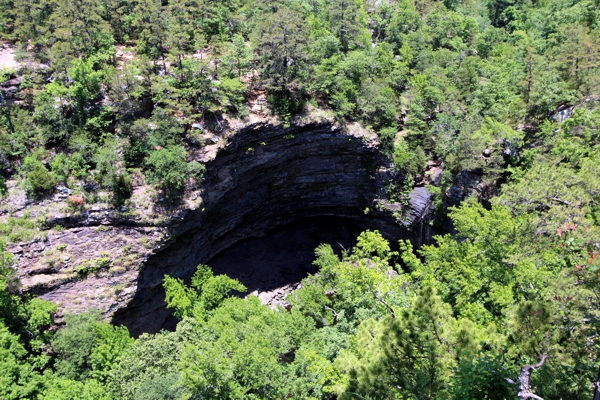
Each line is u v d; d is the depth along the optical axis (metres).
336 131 57.31
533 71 52.53
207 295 40.53
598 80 47.16
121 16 58.19
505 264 28.47
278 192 61.84
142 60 48.69
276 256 63.16
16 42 53.62
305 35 55.59
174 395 29.08
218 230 58.22
